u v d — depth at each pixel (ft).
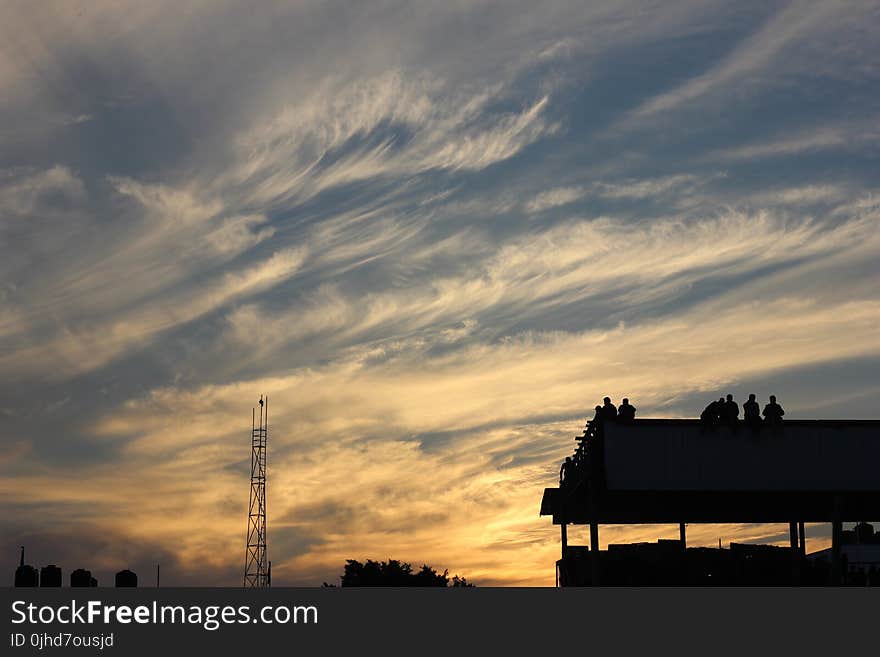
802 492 150.00
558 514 192.44
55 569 181.37
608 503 178.19
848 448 150.30
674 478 147.54
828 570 163.73
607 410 149.89
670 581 163.53
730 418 149.38
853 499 173.47
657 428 149.48
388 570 259.19
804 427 150.51
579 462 162.50
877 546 218.38
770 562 165.78
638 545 171.01
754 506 182.09
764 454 149.38
